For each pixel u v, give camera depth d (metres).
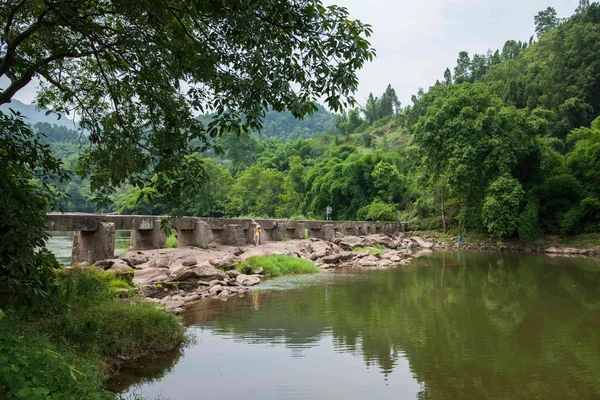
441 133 31.12
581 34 46.91
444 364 7.23
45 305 6.93
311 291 13.59
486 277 17.48
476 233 33.81
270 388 6.13
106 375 5.92
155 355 7.26
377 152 46.44
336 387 6.23
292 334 8.82
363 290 13.99
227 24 4.96
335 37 5.07
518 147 30.00
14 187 6.01
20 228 5.74
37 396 2.89
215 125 5.21
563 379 6.64
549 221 31.45
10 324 5.51
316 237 28.80
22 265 5.74
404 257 25.75
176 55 5.23
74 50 5.87
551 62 50.94
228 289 13.08
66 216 12.48
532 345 8.30
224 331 8.95
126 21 5.78
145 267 13.49
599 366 7.20
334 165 49.78
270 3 4.43
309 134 148.12
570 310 11.42
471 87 32.03
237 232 20.31
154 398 5.70
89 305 7.88
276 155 73.75
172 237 21.47
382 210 40.81
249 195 52.41
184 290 12.52
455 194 32.44
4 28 6.11
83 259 13.71
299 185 55.84
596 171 29.58
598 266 21.30
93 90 6.71
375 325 9.65
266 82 5.30
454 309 11.41
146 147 5.00
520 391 6.19
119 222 14.34
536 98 48.00
